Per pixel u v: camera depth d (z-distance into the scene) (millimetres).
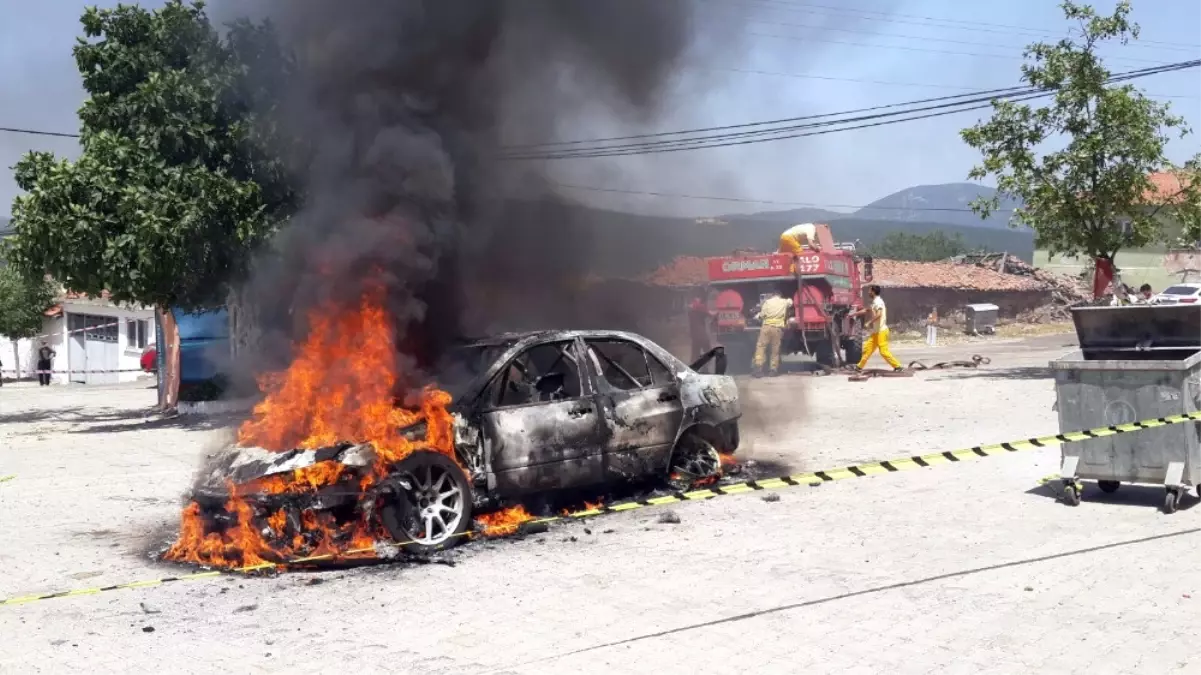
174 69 16219
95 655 5367
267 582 6684
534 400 8062
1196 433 7660
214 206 14773
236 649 5371
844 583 6133
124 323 36844
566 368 8305
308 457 6957
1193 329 7887
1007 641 5066
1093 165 17891
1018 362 24969
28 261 15719
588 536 7570
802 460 10609
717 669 4809
